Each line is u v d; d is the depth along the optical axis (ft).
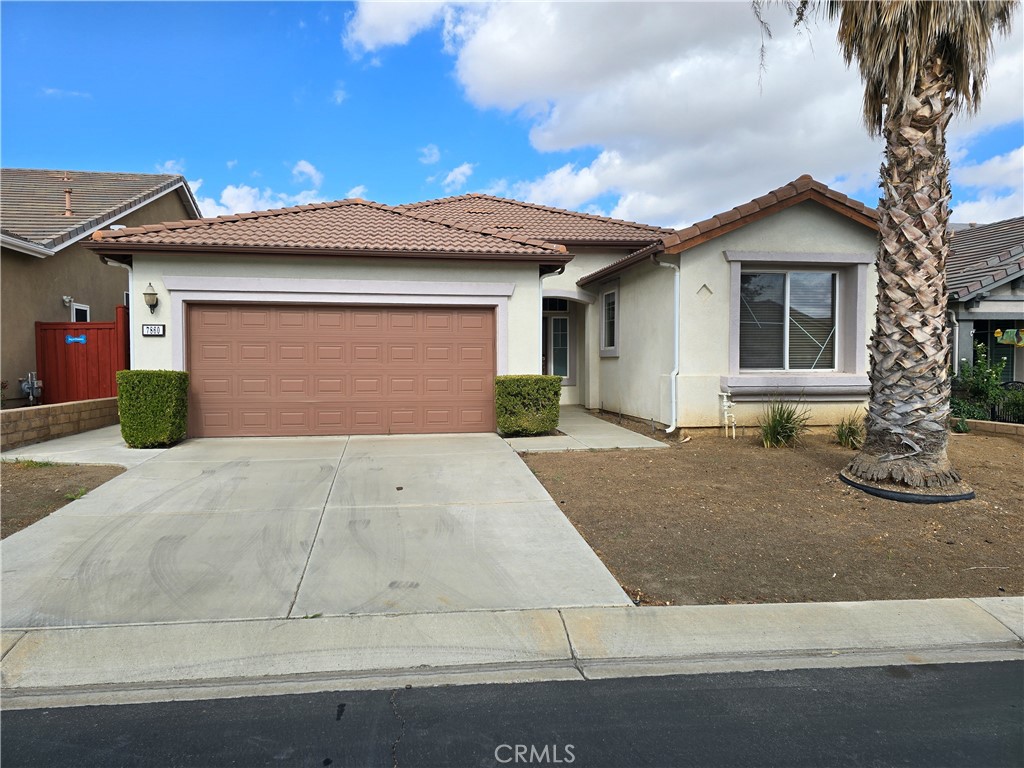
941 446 24.07
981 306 45.75
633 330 42.70
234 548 18.84
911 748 10.65
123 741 10.71
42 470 27.27
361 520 21.43
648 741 10.80
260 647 13.60
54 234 44.93
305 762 10.21
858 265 36.68
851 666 13.41
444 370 37.52
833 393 36.35
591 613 15.25
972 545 19.70
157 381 31.63
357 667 13.03
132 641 13.75
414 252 35.35
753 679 12.85
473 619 14.85
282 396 35.91
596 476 27.40
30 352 43.78
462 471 27.84
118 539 19.38
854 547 19.53
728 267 36.09
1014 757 10.42
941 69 22.90
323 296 35.68
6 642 13.61
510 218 56.54
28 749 10.48
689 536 20.43
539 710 11.71
